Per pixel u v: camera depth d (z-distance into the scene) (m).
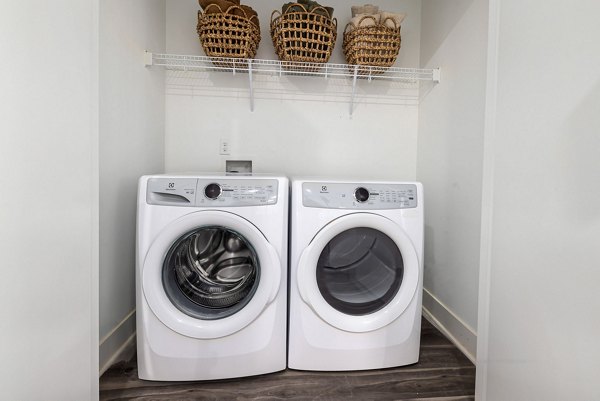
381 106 2.00
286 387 1.21
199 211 1.15
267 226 1.20
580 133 0.67
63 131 0.74
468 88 1.47
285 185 1.23
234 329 1.18
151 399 1.13
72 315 0.79
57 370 0.74
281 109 1.93
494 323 0.94
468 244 1.46
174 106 1.86
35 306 0.66
